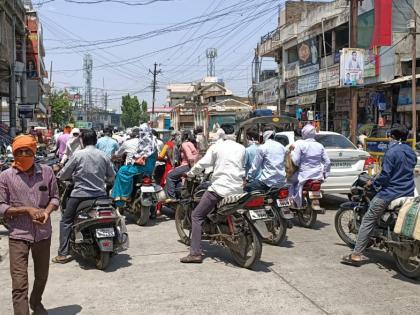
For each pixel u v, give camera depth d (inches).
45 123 2146.9
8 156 437.1
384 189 230.7
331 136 426.3
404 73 794.2
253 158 309.7
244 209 231.8
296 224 343.6
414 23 679.7
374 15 812.6
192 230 248.5
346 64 653.9
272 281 215.6
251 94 1665.8
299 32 1190.3
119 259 254.4
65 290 206.8
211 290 204.1
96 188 247.3
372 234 239.1
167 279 219.6
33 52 1344.7
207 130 1316.4
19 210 160.1
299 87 1159.0
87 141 251.4
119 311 182.4
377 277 222.4
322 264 243.0
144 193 331.3
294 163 316.2
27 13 1407.5
